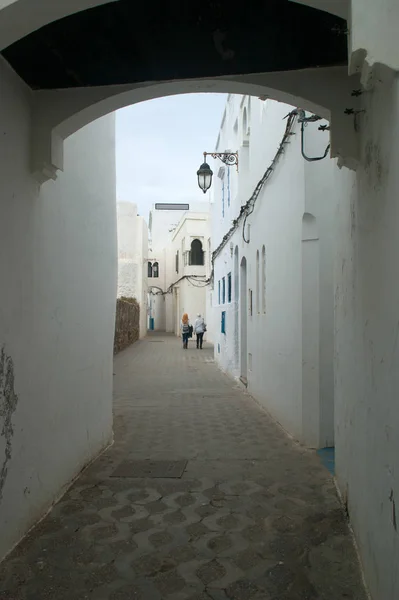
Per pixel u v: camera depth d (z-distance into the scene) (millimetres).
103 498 4504
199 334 24578
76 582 3098
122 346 23906
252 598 2928
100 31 3277
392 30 2279
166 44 3492
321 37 3418
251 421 7828
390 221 2430
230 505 4340
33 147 3797
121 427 7547
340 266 4418
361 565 3244
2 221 3258
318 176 6082
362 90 3242
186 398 10266
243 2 3088
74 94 3869
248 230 10547
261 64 3746
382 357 2641
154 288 46531
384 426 2580
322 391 6117
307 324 6137
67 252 4715
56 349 4406
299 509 4238
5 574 3164
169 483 4910
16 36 2920
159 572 3225
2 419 3262
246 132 11609
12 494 3453
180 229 36188
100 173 5969
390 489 2422
